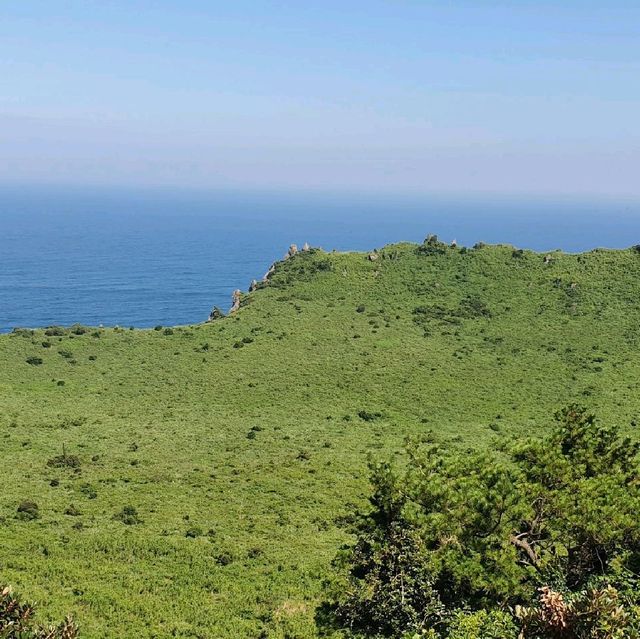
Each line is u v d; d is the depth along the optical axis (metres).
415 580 30.23
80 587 43.38
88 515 57.09
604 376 101.94
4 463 69.81
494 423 86.00
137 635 38.28
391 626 30.45
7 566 45.84
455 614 25.86
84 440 78.69
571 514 27.89
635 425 82.94
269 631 39.41
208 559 49.22
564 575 27.56
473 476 30.05
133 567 47.28
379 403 93.81
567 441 34.38
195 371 104.88
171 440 79.44
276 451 76.06
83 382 101.44
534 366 106.44
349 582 32.66
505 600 26.11
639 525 27.52
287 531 54.91
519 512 28.12
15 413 87.25
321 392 96.94
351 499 62.12
